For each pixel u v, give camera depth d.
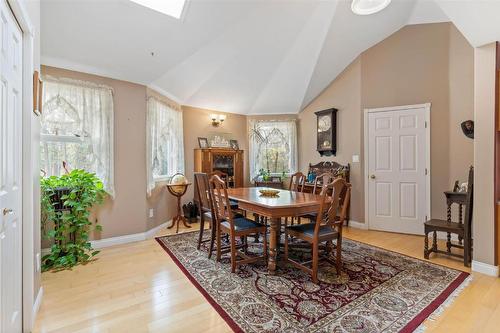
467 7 2.11
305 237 2.39
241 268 2.62
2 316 1.33
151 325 1.71
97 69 3.18
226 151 4.95
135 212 3.58
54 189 2.72
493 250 2.46
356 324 1.71
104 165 3.26
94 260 2.83
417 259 2.87
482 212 2.52
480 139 2.54
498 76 2.46
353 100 4.41
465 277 2.42
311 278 2.36
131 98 3.56
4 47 1.33
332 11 3.44
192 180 4.95
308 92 4.96
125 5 2.55
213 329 1.67
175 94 4.36
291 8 3.29
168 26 2.94
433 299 2.02
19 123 1.59
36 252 1.89
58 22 2.52
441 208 3.68
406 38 3.92
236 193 3.20
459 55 3.53
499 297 2.06
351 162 4.44
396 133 4.00
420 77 3.82
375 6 3.18
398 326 1.69
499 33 2.29
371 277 2.41
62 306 1.94
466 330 1.66
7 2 1.37
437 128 3.70
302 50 4.16
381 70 4.11
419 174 3.84
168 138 4.40
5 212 1.35
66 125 2.98
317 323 1.72
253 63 4.27
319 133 4.93
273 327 1.68
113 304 1.96
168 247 3.26
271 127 5.64
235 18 3.19
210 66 4.02
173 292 2.14
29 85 1.68
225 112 5.41
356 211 4.33
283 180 5.51
